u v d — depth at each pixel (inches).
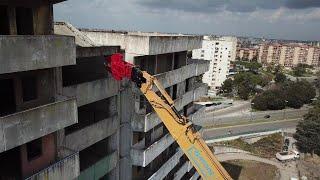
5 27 593.6
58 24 989.8
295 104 4434.1
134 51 941.8
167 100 652.7
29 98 658.2
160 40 965.8
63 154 723.4
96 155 956.0
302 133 3127.5
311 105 4608.8
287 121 3878.0
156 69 1079.0
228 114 4020.7
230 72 6791.3
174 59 1190.3
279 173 2544.3
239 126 3597.4
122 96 956.0
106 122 869.8
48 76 677.9
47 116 610.2
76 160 701.3
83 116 952.9
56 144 724.0
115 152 943.7
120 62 681.6
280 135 3302.2
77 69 900.0
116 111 928.9
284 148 3026.6
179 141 645.9
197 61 1403.8
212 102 4335.6
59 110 633.0
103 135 865.5
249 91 5049.2
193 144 640.4
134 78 660.7
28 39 546.0
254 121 3809.1
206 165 642.2
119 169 1010.1
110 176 983.6
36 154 692.1
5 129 539.2
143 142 1095.6
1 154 701.9
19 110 633.6
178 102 1197.1
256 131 3385.8
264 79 5767.7
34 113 585.3
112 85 850.8
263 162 2721.5
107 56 775.1
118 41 970.7
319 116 3292.3
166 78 1060.5
